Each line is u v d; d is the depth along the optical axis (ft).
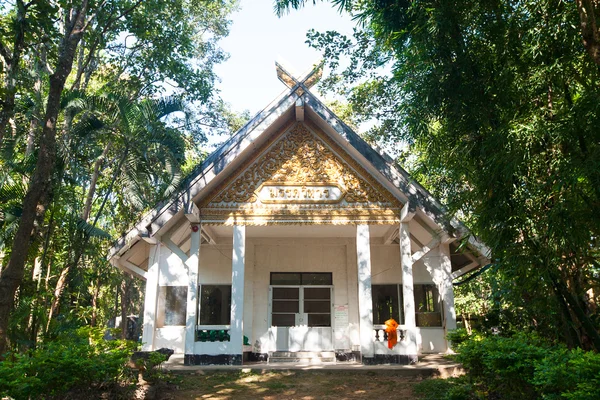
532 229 21.98
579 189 19.53
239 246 38.27
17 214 32.81
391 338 36.40
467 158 24.17
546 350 19.35
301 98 38.47
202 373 34.09
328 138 40.42
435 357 39.96
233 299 37.27
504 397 21.70
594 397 14.03
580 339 22.13
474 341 24.77
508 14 23.34
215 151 38.34
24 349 28.73
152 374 27.63
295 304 45.42
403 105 27.71
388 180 38.06
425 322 44.04
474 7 23.20
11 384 17.58
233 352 36.29
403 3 27.02
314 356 43.14
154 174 37.24
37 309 29.58
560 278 21.79
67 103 34.68
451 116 24.07
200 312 45.06
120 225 56.80
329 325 44.86
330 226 40.32
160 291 45.44
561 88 22.38
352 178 39.91
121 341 27.07
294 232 43.70
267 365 36.76
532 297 25.84
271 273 46.19
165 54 50.60
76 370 20.67
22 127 40.37
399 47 27.53
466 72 23.08
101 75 54.54
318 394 28.30
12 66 27.12
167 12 49.85
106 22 44.32
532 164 21.29
